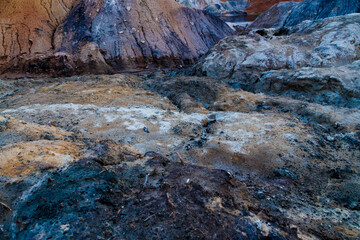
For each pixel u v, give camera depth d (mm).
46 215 3385
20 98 13297
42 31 25469
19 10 25438
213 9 58094
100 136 7773
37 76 21594
